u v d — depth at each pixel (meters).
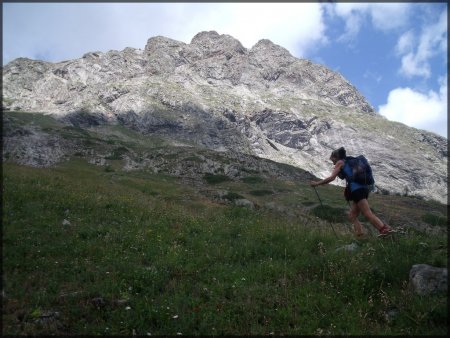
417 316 3.71
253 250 6.28
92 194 12.07
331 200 46.72
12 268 5.01
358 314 3.94
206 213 11.68
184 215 10.06
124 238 6.83
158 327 3.82
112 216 8.87
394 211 41.31
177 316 3.88
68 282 4.83
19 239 6.17
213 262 5.75
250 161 82.56
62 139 76.00
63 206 9.24
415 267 4.50
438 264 4.68
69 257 5.70
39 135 72.19
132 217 9.02
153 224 8.27
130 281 4.80
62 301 4.25
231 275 5.10
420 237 6.04
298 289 4.56
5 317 3.76
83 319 3.88
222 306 4.21
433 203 57.38
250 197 45.91
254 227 8.23
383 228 5.88
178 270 5.34
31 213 8.12
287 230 7.71
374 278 4.62
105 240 6.68
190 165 70.62
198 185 56.66
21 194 9.59
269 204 36.97
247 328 3.81
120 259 5.68
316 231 7.57
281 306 4.25
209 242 6.96
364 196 6.01
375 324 3.83
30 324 3.70
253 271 5.26
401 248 5.36
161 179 57.91
